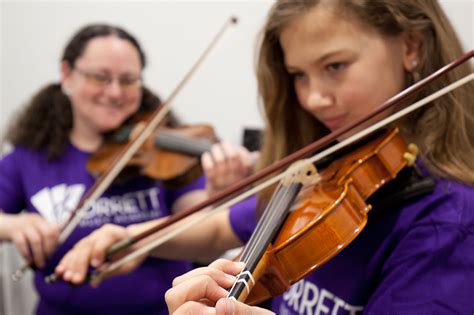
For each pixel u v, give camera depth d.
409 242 0.70
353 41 0.76
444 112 0.79
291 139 1.00
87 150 1.63
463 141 0.79
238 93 2.29
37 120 1.63
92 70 1.56
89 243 0.99
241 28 2.26
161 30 2.32
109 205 1.52
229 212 1.03
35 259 1.32
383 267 0.72
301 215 0.73
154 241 0.97
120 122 1.66
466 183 0.73
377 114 0.75
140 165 1.55
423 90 0.81
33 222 1.36
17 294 2.29
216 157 1.42
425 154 0.77
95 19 2.36
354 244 0.77
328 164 0.93
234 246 1.02
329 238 0.68
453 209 0.69
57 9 2.37
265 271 0.67
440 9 0.83
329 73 0.79
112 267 0.97
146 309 1.47
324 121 0.84
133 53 1.62
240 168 1.43
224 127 2.33
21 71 2.40
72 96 1.62
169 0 2.29
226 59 2.28
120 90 1.59
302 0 0.78
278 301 0.89
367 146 0.84
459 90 0.80
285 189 0.82
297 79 0.85
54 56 2.40
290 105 0.98
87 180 1.58
